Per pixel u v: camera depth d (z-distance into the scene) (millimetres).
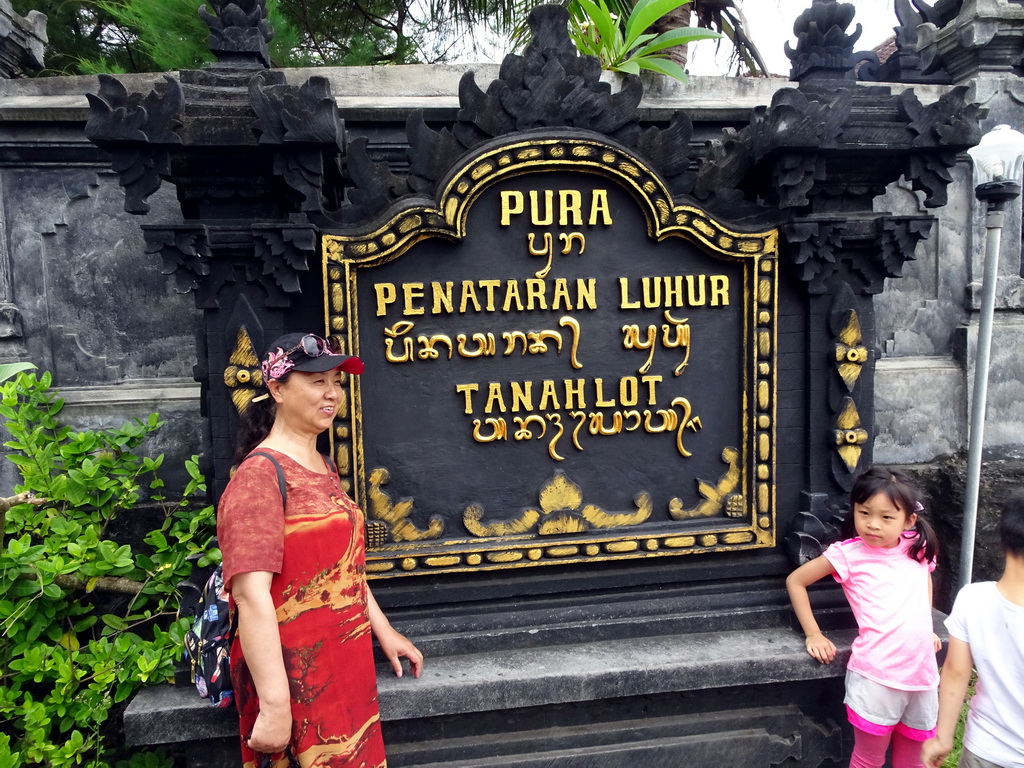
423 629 2172
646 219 2191
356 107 2627
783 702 2219
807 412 2326
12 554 2170
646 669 2053
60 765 2113
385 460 2166
